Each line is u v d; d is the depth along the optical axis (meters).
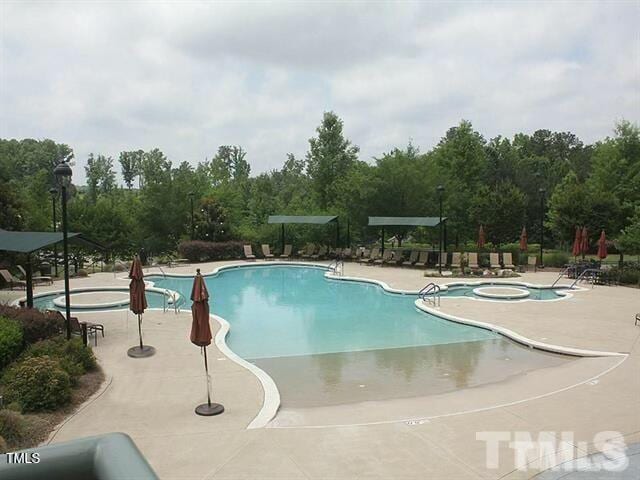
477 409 9.44
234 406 9.60
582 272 26.05
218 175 54.41
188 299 22.70
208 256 35.09
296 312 20.14
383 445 7.76
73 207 33.62
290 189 60.31
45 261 30.17
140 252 33.56
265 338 16.05
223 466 7.15
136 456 1.78
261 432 8.34
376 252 33.56
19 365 10.06
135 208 40.09
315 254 36.31
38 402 9.18
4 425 7.90
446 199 36.97
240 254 36.47
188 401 9.88
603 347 13.69
